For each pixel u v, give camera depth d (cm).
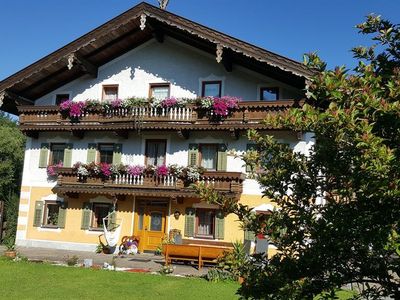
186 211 1852
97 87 2091
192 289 1107
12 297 973
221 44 1719
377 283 378
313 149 419
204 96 1930
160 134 1938
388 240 312
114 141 1994
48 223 2056
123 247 1859
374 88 333
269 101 1733
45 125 2022
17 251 1769
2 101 2042
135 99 1895
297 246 395
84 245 1962
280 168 433
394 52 419
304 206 411
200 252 1422
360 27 432
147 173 1867
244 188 1792
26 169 2100
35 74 2023
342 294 855
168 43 2020
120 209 1952
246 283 392
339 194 355
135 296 1019
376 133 344
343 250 359
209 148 1881
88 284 1127
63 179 1978
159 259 1680
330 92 345
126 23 1875
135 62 2055
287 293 356
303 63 411
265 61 1664
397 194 298
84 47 1948
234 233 1777
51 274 1237
